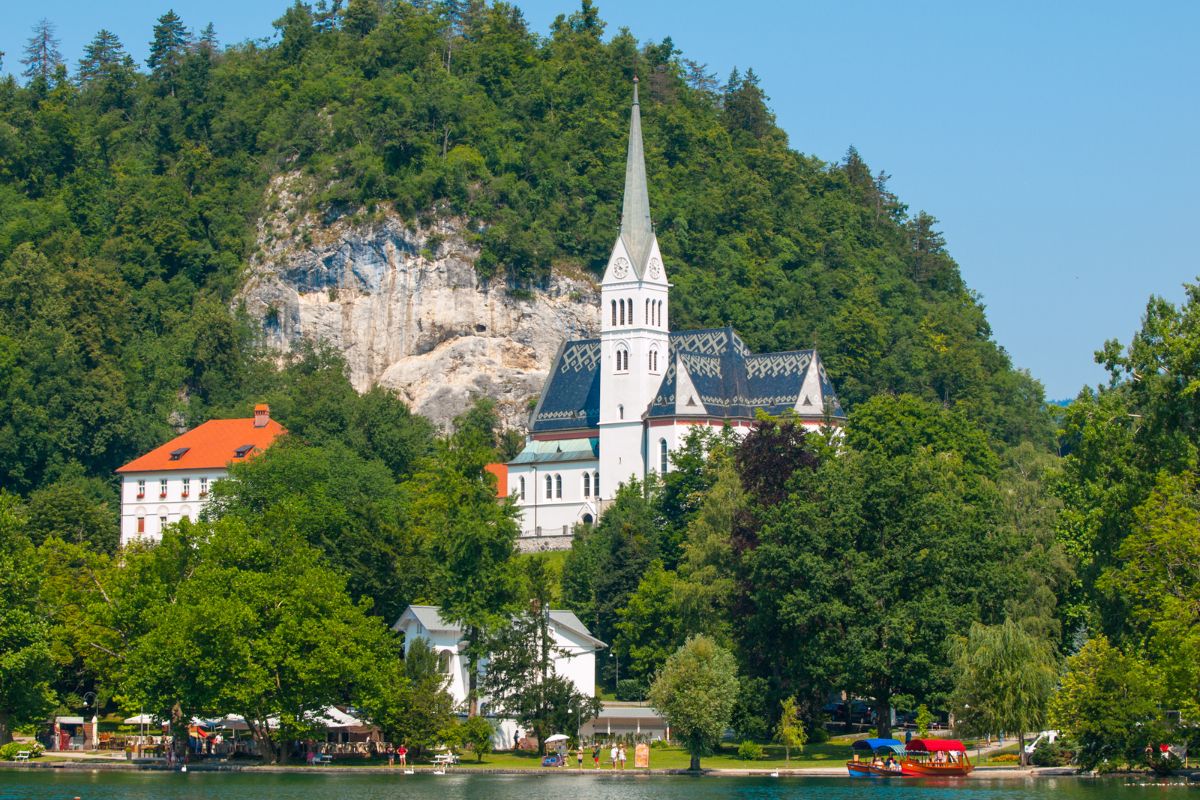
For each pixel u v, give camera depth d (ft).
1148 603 523.70
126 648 627.87
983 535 613.11
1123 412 575.79
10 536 613.11
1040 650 562.66
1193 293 583.99
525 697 613.52
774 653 602.85
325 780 547.08
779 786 524.52
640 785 530.27
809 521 597.93
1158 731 528.22
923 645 575.38
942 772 538.88
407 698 594.65
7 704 588.91
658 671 648.38
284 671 579.07
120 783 535.19
